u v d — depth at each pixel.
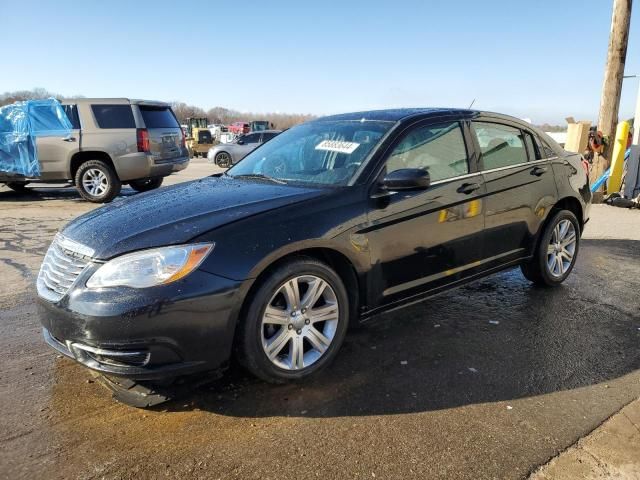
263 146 4.42
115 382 2.92
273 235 2.81
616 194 10.07
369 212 3.18
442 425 2.63
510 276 5.18
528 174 4.28
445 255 3.66
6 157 9.84
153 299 2.49
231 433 2.56
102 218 3.05
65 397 2.86
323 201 3.07
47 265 2.94
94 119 9.62
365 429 2.59
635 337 3.73
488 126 4.14
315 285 3.00
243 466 2.32
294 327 2.96
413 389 2.98
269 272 2.82
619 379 3.11
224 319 2.66
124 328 2.48
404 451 2.42
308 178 3.53
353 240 3.10
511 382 3.07
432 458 2.37
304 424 2.64
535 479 2.23
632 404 2.83
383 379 3.10
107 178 9.79
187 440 2.50
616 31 9.84
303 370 3.01
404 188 3.16
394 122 3.64
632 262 5.77
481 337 3.71
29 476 2.24
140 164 9.83
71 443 2.47
